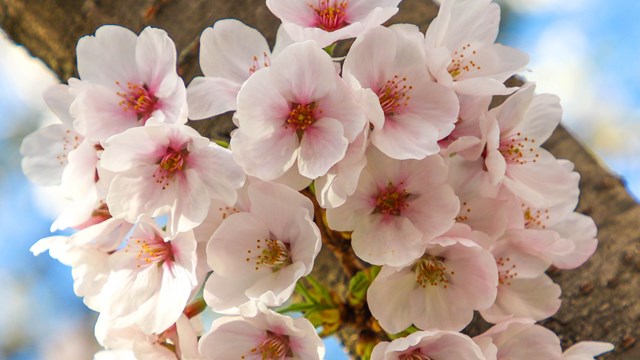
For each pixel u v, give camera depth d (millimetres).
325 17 317
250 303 296
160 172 308
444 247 308
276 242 306
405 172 305
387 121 306
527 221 328
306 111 301
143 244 316
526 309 322
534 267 321
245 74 321
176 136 304
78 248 319
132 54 322
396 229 305
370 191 306
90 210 319
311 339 302
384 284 309
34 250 320
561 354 309
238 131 300
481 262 305
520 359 310
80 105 314
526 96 315
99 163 308
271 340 308
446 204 302
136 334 314
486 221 308
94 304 317
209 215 310
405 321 309
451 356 309
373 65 305
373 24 302
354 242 304
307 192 324
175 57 312
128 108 319
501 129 323
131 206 305
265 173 299
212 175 303
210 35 321
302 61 296
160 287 314
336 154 294
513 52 328
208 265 307
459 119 313
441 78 304
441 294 310
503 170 300
